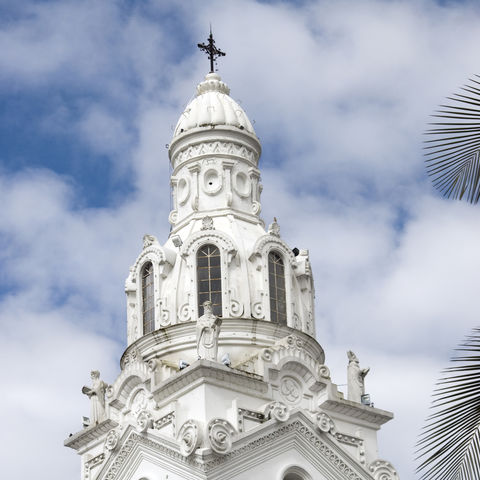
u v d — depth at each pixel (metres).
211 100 70.38
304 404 58.75
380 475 58.75
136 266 64.94
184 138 68.75
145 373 59.12
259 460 54.56
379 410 60.72
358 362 62.31
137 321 63.75
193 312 61.06
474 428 24.22
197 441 52.84
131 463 57.38
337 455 57.53
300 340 61.53
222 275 61.72
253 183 68.44
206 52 74.12
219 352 59.62
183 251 62.97
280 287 63.19
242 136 68.94
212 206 66.69
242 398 56.31
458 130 25.39
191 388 55.75
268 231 64.31
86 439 62.12
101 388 63.16
